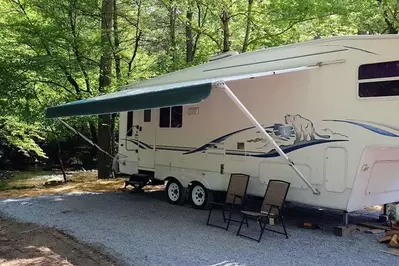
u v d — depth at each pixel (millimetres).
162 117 8422
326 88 5680
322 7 10062
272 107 6355
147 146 8812
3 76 10328
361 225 6164
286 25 11000
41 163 18000
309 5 10117
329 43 5680
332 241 5414
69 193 9453
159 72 12922
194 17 13734
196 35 13430
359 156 5293
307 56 5941
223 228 6094
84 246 5137
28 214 7008
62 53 11328
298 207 7418
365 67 5285
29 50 11289
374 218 6742
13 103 10680
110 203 8133
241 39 12422
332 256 4801
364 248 5109
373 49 5215
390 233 5500
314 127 5793
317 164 5738
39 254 4820
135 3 13258
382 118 5094
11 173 15883
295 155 6012
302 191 5941
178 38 13398
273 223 6277
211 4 11320
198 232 5871
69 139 17266
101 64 12078
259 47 11891
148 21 13352
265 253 4902
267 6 10914
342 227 5668
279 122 6246
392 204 6328
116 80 12102
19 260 4602
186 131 7855
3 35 11047
